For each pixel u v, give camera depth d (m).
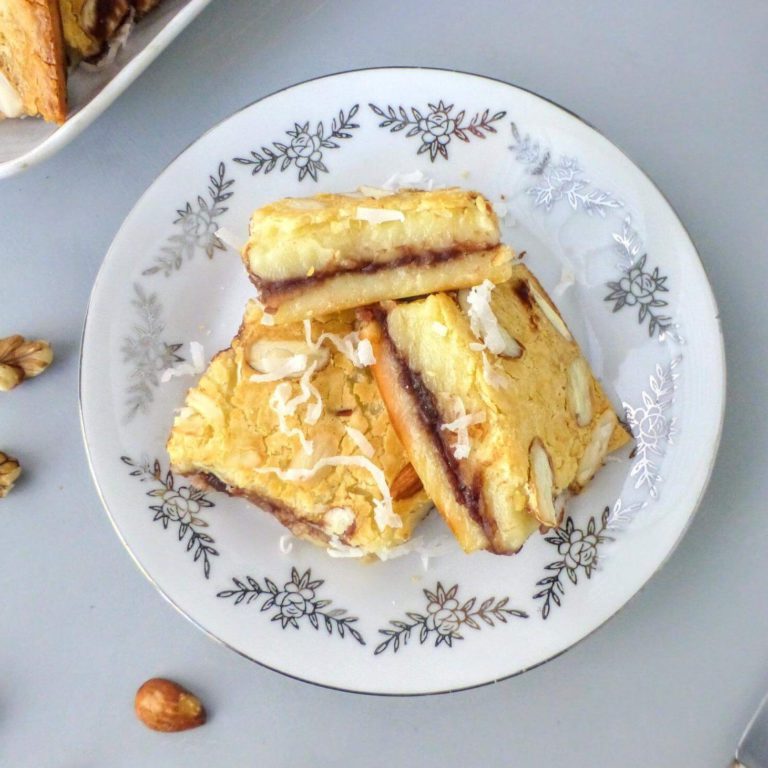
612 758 0.43
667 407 0.43
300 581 0.42
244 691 0.44
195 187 0.45
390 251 0.41
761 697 0.43
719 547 0.44
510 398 0.40
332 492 0.41
